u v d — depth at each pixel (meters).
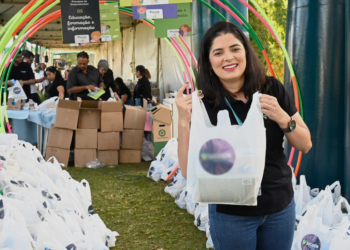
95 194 4.00
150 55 9.91
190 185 1.27
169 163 4.56
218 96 1.38
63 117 5.15
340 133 3.14
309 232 2.14
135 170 5.04
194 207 3.34
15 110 5.55
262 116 1.24
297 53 3.19
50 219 2.02
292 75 3.00
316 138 3.17
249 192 1.23
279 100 1.40
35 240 1.94
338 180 3.19
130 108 5.47
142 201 3.75
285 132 1.33
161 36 3.27
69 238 1.99
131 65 11.95
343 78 3.09
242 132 1.22
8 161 2.68
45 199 2.35
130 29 11.95
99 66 6.67
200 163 1.24
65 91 7.03
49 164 3.05
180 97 1.41
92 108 5.32
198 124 1.25
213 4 3.91
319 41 3.07
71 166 5.32
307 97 3.16
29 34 4.15
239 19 3.21
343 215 2.52
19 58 6.38
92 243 2.15
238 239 1.34
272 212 1.34
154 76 9.75
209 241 2.67
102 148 5.32
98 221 2.67
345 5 2.80
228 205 1.35
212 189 1.24
